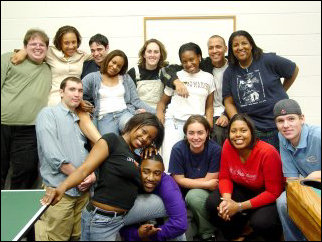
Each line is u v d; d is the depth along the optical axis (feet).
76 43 10.28
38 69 10.03
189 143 8.34
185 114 9.66
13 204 7.21
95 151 6.45
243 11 11.50
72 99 8.22
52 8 11.68
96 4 11.64
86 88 9.47
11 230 6.04
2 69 9.79
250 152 7.48
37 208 6.97
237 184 8.09
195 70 9.82
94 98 9.52
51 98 10.16
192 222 8.61
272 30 11.53
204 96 9.76
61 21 11.72
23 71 9.87
